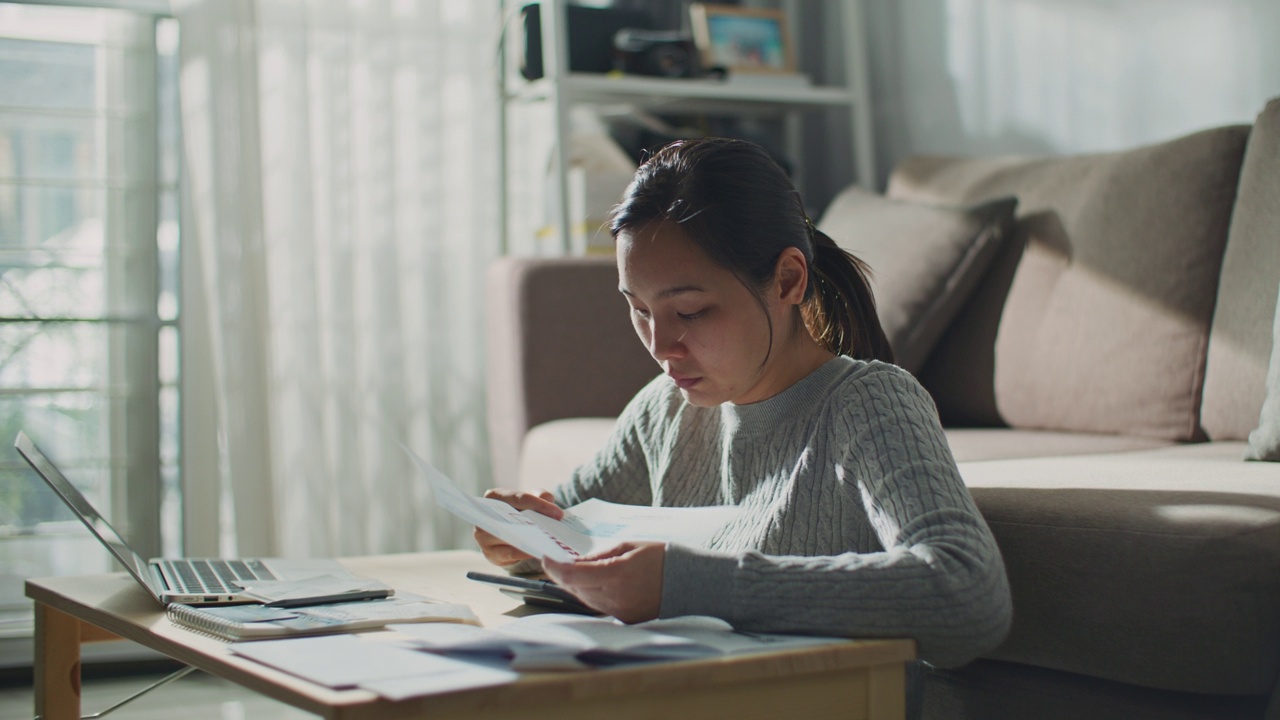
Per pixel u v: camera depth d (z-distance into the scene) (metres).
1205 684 0.97
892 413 0.91
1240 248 1.62
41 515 2.50
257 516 2.45
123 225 2.56
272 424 2.51
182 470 2.50
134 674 2.37
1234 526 0.96
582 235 2.53
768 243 0.95
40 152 2.51
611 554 0.85
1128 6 2.15
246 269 2.46
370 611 0.92
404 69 2.65
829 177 3.03
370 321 2.63
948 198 2.17
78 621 1.25
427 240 2.65
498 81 2.71
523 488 2.10
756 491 1.02
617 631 0.81
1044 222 1.93
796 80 2.77
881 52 2.87
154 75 2.57
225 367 2.45
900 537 0.83
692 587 0.82
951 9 2.62
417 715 0.65
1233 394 1.59
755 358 0.94
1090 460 1.41
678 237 0.91
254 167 2.47
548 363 2.16
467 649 0.76
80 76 2.54
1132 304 1.73
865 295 1.13
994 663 1.16
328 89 2.57
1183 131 2.06
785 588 0.81
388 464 2.62
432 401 2.67
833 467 0.95
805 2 3.07
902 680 0.81
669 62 2.66
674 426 1.17
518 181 2.80
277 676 0.71
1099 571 1.03
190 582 1.10
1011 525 1.10
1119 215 1.80
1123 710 1.04
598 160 2.66
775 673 0.75
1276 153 1.60
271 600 0.97
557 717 0.69
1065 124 2.31
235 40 2.46
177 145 2.55
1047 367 1.83
